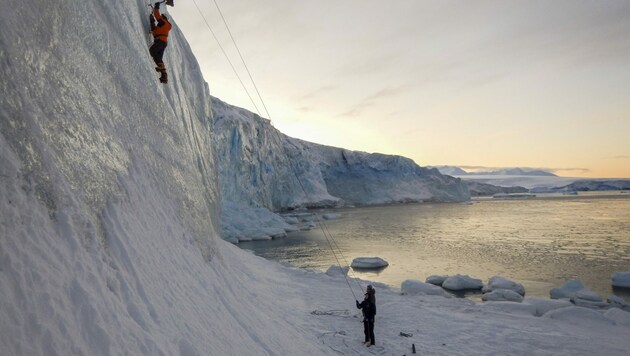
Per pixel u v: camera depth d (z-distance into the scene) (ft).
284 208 258.37
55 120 11.91
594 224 159.94
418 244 115.14
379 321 36.91
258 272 49.98
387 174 336.90
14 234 8.49
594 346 31.76
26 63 11.15
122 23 20.48
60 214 10.43
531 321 39.04
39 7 12.44
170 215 19.11
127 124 18.19
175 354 11.09
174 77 33.83
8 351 6.80
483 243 115.34
